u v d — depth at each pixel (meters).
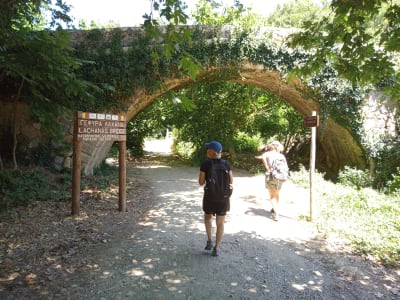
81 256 4.09
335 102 11.67
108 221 5.70
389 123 11.63
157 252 4.33
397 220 5.91
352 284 3.69
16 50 6.45
